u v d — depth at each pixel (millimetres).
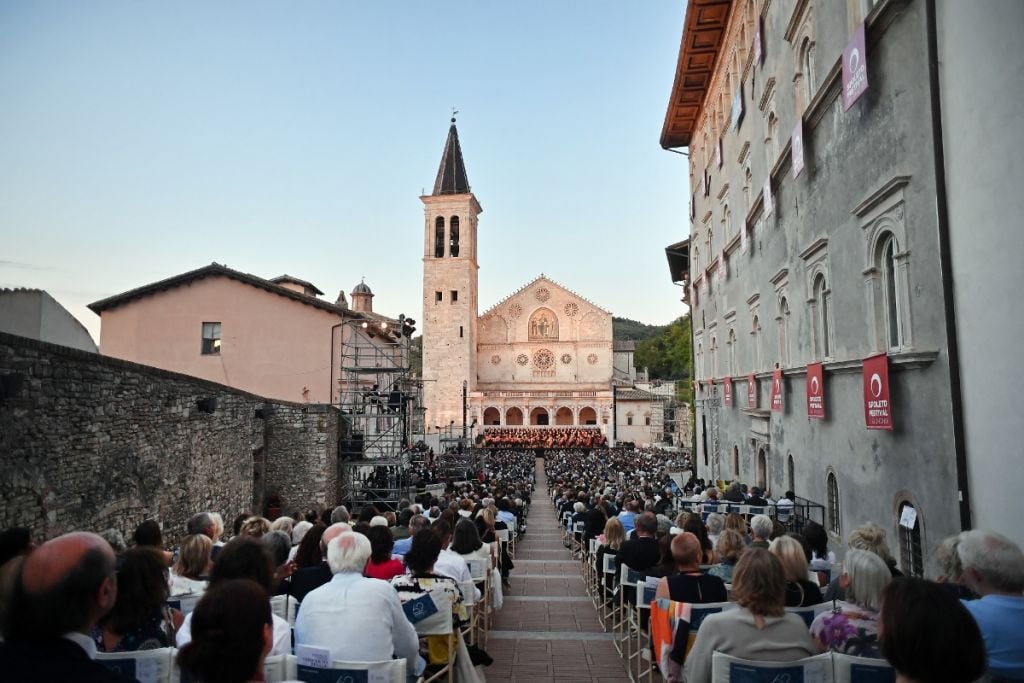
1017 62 7125
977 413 8172
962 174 8352
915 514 9836
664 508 16016
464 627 7359
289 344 29266
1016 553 4117
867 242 11391
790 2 16125
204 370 29047
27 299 15336
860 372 12016
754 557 4562
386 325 33188
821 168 13906
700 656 4457
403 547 9195
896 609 3008
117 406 11984
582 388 84312
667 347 105125
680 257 42500
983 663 2910
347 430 27969
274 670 4172
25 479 9281
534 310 86500
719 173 27453
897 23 10023
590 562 12172
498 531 12812
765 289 19641
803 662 4234
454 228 85375
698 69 28844
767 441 19781
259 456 22578
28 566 3029
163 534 13945
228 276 29344
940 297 8984
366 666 4367
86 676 2889
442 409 82062
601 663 8297
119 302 29297
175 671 4270
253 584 3145
